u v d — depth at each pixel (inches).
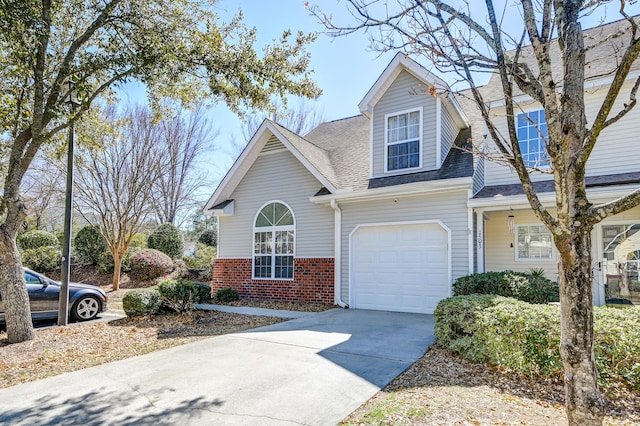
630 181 321.1
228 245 545.3
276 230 506.3
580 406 104.7
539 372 197.0
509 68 123.6
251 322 355.3
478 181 401.1
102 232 658.2
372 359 228.4
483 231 403.9
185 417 153.8
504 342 206.1
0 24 234.1
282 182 507.2
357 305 431.2
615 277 364.2
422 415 151.9
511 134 114.3
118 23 312.3
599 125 104.0
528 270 418.6
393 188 397.1
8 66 285.9
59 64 305.6
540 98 115.4
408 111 437.4
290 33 323.6
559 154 107.9
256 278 513.7
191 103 381.1
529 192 111.7
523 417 151.3
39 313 359.3
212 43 310.3
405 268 405.1
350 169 492.1
